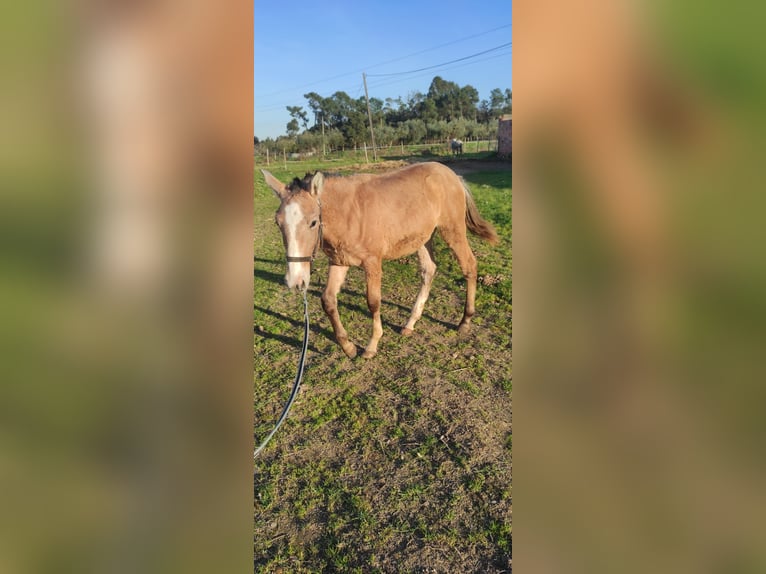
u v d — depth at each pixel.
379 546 2.39
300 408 3.62
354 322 5.13
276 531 2.52
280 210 3.59
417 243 4.44
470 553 2.32
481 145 33.91
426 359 4.28
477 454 3.03
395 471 2.92
